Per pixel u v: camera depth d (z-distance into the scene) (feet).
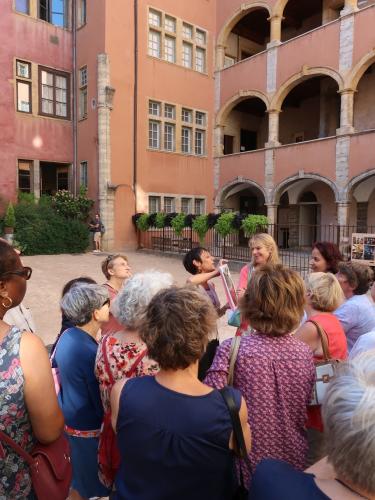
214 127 73.15
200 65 71.97
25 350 4.81
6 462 4.73
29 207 56.80
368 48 50.60
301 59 58.23
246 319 6.72
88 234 60.13
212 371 6.31
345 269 10.75
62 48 64.34
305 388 6.27
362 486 3.29
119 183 62.18
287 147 60.49
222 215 49.55
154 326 5.25
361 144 51.60
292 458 5.98
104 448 6.61
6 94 58.34
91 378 7.96
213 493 4.88
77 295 8.46
